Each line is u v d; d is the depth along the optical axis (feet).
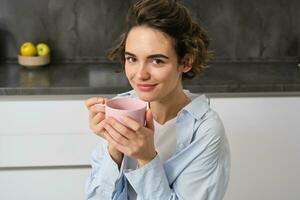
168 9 2.75
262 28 7.64
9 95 5.73
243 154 6.35
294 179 6.56
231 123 6.18
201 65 3.23
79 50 7.51
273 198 6.64
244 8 7.52
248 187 6.54
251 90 6.02
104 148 3.25
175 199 3.02
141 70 2.73
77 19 7.36
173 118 3.34
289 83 6.07
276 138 6.32
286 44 7.75
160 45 2.70
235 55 7.73
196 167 3.05
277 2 7.53
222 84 5.97
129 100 2.78
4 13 7.22
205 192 3.06
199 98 3.34
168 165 3.11
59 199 6.37
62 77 6.40
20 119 5.91
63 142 6.07
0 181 6.21
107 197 3.20
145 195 2.98
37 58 6.91
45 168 6.21
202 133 3.10
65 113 5.95
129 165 3.25
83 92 5.82
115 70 6.97
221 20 7.54
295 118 6.25
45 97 5.86
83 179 6.31
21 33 7.34
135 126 2.55
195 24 3.03
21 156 6.08
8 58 7.41
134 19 2.79
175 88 3.16
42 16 7.29
